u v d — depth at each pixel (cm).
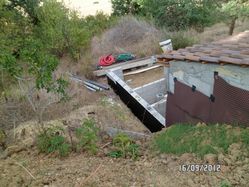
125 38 1559
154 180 479
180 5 1677
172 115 745
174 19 1705
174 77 689
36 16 1681
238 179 441
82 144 604
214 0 1712
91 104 1022
